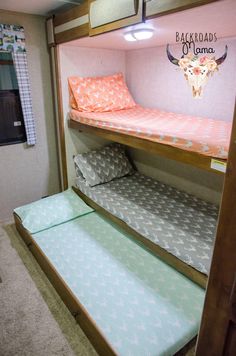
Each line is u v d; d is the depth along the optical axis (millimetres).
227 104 2047
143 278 1772
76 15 2080
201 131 1707
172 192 2598
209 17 1402
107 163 2924
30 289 1952
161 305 1555
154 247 1933
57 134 3031
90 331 1492
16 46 2459
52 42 2535
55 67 2633
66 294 1709
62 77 2639
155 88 2684
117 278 1776
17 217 2537
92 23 1911
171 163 2680
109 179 2848
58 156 3139
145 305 1556
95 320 1455
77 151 2994
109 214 2373
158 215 2141
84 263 1925
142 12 1495
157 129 1801
